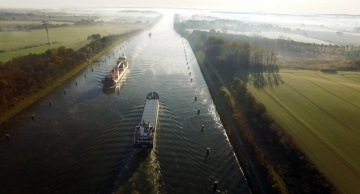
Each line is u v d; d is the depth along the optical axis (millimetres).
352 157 64312
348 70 146750
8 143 74625
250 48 147500
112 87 113688
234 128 81875
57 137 77375
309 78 127875
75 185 59344
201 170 64938
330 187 53531
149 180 60188
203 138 78750
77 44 184375
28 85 104562
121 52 184750
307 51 195875
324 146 68375
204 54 171000
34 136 77938
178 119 88875
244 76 126688
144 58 169500
